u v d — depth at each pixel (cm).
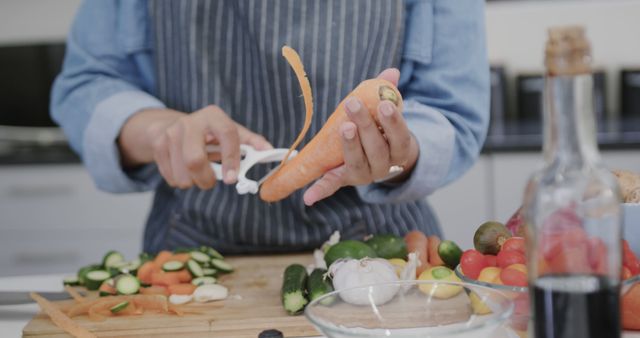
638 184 104
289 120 138
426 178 125
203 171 116
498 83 291
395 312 86
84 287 126
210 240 145
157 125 133
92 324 105
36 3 303
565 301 67
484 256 102
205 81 140
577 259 67
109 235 260
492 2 299
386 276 103
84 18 152
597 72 288
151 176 150
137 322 105
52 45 304
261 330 101
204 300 113
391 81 99
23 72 305
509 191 244
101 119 141
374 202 132
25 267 262
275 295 115
